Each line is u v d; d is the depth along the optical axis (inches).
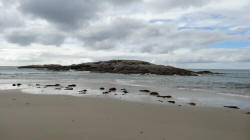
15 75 1315.2
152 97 444.1
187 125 221.6
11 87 611.2
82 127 203.9
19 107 292.0
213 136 188.2
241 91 593.9
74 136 178.7
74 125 209.6
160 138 179.3
